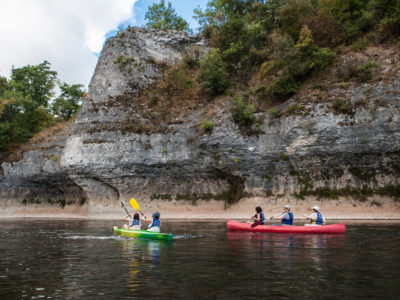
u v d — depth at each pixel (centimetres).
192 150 2864
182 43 4053
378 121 2312
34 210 3584
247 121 2797
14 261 779
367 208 2352
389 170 2359
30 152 3681
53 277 614
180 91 3441
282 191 2641
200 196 2933
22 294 506
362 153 2389
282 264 701
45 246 1038
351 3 3181
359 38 2884
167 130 3006
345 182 2472
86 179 3061
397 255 796
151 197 3014
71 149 3091
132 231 1305
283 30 3466
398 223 1822
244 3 4022
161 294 497
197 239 1183
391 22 2752
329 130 2438
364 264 693
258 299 467
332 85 2608
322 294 486
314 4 3619
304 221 2084
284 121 2630
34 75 4872
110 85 3453
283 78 2783
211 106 3097
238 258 779
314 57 2819
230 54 3519
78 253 888
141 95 3431
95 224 2105
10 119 4069
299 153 2547
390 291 498
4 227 1869
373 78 2464
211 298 475
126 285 550
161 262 744
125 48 3684
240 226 1494
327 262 717
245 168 2750
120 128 3059
